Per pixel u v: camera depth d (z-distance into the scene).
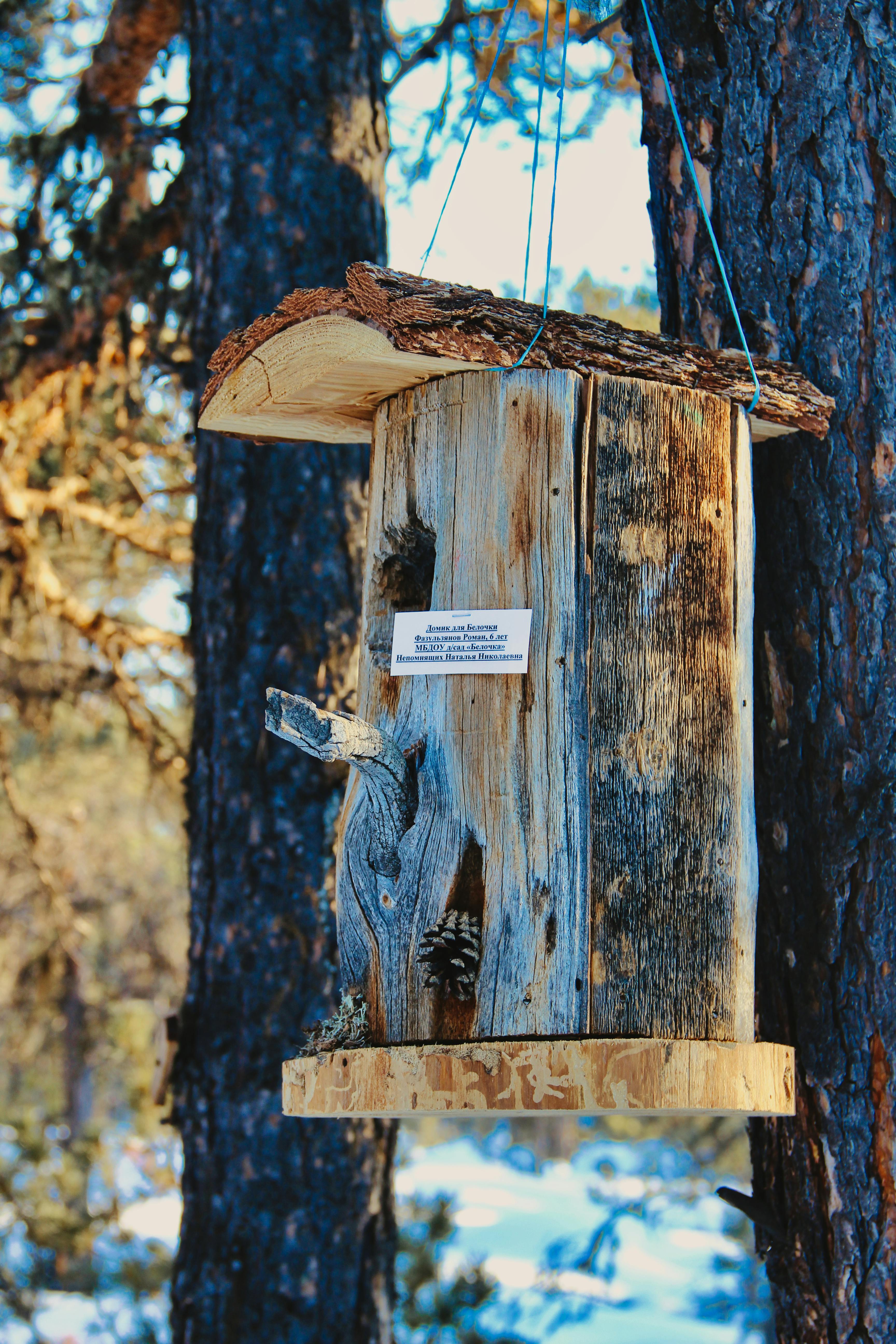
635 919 2.16
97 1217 7.15
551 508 2.24
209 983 3.96
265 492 4.11
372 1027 2.25
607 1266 7.96
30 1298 6.89
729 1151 9.94
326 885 3.97
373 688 2.42
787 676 2.68
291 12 4.24
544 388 2.28
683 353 2.41
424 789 2.25
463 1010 2.15
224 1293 3.78
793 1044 2.61
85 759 10.35
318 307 2.32
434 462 2.37
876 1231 2.49
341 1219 3.85
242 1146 3.84
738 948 2.24
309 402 2.59
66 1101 11.47
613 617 2.23
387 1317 3.94
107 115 5.02
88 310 4.94
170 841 10.96
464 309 2.20
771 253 2.75
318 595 4.08
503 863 2.17
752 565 2.42
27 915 10.10
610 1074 1.98
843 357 2.67
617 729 2.20
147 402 5.32
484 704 2.23
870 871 2.56
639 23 2.99
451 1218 6.83
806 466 2.67
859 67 2.72
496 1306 6.64
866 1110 2.52
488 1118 2.63
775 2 2.77
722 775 2.27
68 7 5.76
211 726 4.08
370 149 4.33
